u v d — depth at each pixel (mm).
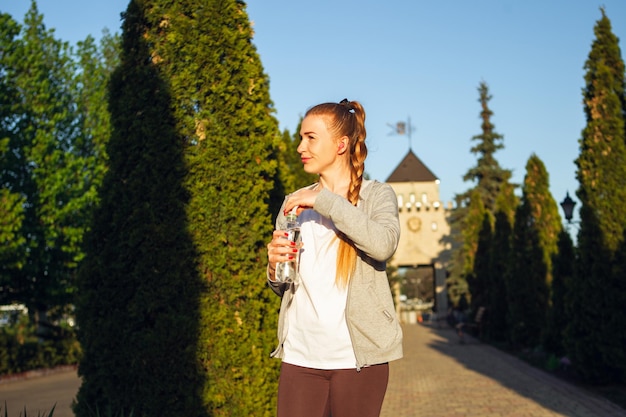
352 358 2498
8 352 16531
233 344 5117
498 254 24547
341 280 2527
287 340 2643
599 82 11797
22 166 18422
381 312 2523
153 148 5211
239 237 5281
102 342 5082
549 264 19672
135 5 5449
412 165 56438
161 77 5328
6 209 16156
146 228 5105
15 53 18438
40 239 18312
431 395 10805
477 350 21234
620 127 11586
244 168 5344
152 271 5086
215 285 5172
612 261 11141
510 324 20562
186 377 5020
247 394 5074
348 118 2703
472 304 29484
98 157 19984
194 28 5398
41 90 18891
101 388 5102
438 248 51688
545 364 15070
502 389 11336
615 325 10984
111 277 5137
